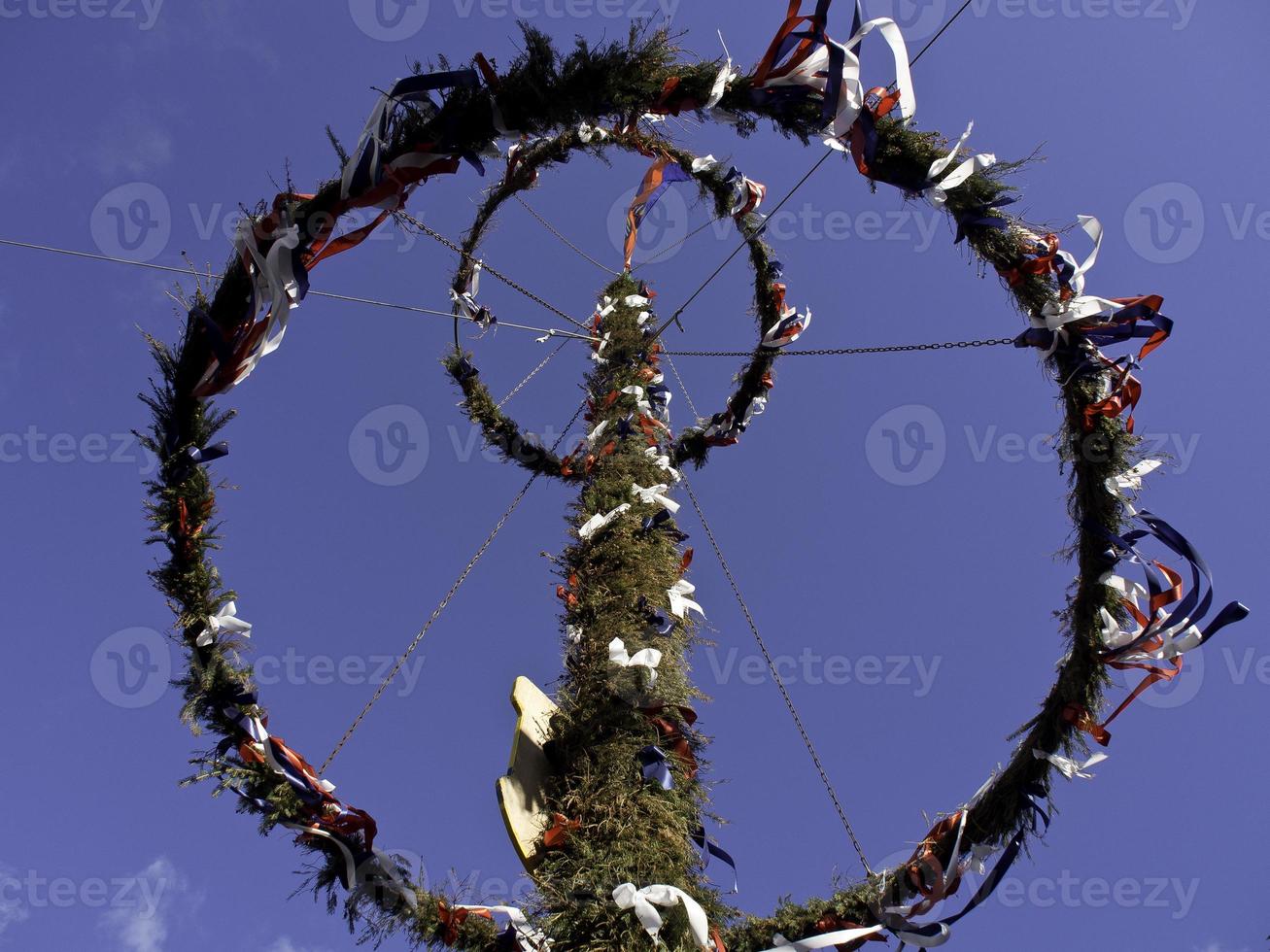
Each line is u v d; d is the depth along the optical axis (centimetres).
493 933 340
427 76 331
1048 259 346
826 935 347
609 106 342
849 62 329
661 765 358
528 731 389
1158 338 348
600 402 589
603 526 461
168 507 357
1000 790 362
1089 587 355
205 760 347
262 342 353
